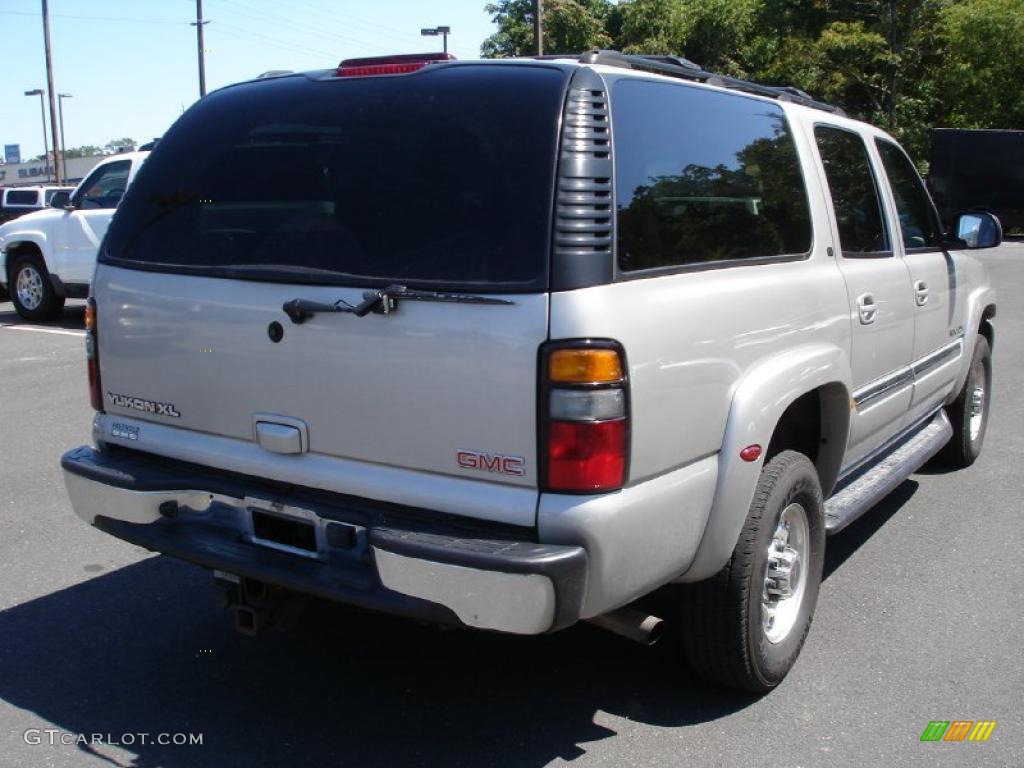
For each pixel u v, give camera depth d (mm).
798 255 3789
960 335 5766
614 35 33781
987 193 24297
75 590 4453
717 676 3490
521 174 2828
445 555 2693
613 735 3350
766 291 3410
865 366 4293
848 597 4473
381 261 2936
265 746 3275
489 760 3203
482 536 2766
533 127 2873
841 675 3768
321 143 3225
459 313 2756
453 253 2836
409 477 2891
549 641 4016
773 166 3777
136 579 4578
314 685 3670
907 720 3449
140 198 3566
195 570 4688
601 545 2717
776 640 3600
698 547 3137
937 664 3852
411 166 3029
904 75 31531
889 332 4531
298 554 3100
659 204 3051
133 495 3334
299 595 3453
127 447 3523
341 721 3432
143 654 3885
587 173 2805
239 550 3180
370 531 2838
